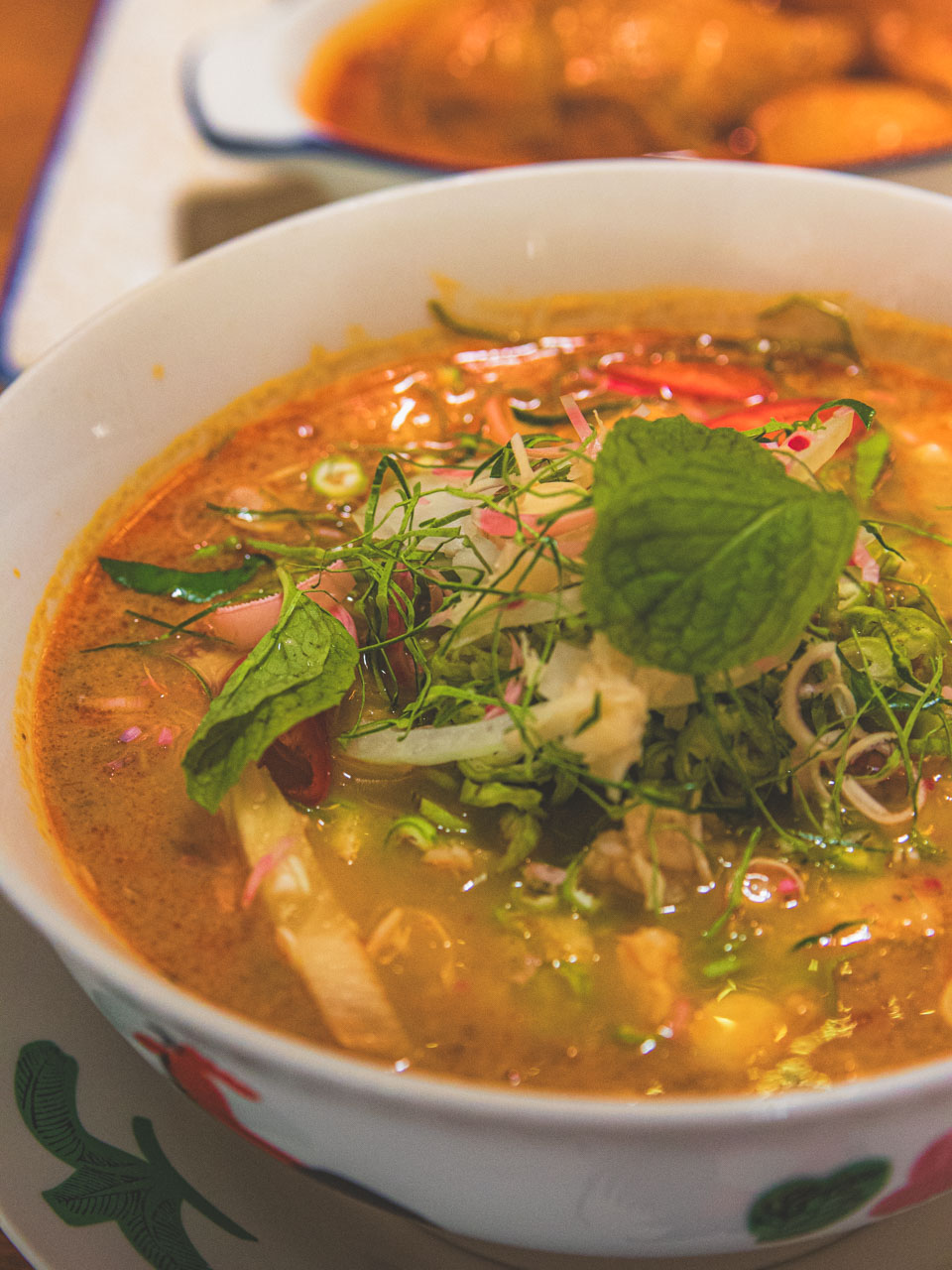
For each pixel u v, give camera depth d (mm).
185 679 276
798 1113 174
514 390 340
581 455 245
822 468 280
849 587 252
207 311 311
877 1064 223
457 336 347
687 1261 226
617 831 238
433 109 470
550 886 240
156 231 435
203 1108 217
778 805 244
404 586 260
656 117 473
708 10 496
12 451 272
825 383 338
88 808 256
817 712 243
